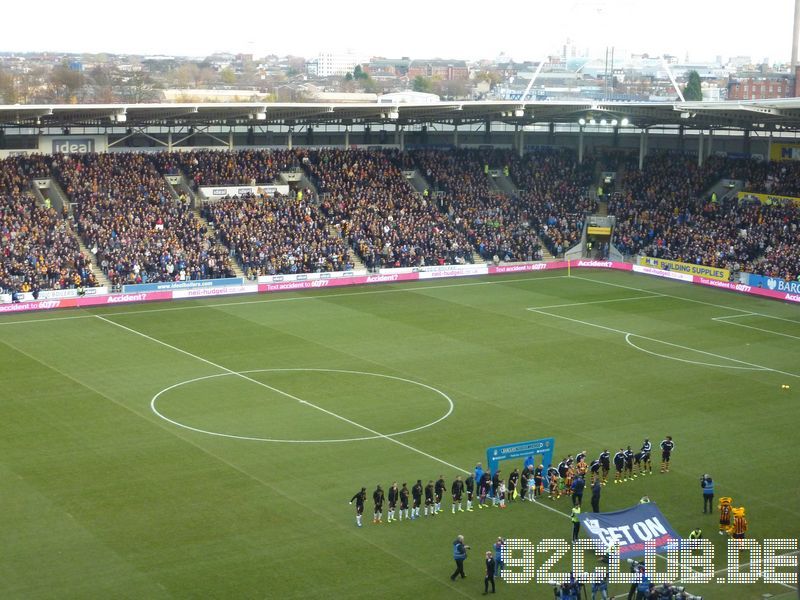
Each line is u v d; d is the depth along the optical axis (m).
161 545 47.81
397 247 117.12
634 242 125.00
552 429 65.81
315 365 79.19
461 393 72.88
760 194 127.56
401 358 81.69
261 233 113.06
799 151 133.00
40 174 115.50
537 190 135.62
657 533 49.69
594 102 125.50
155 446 61.00
